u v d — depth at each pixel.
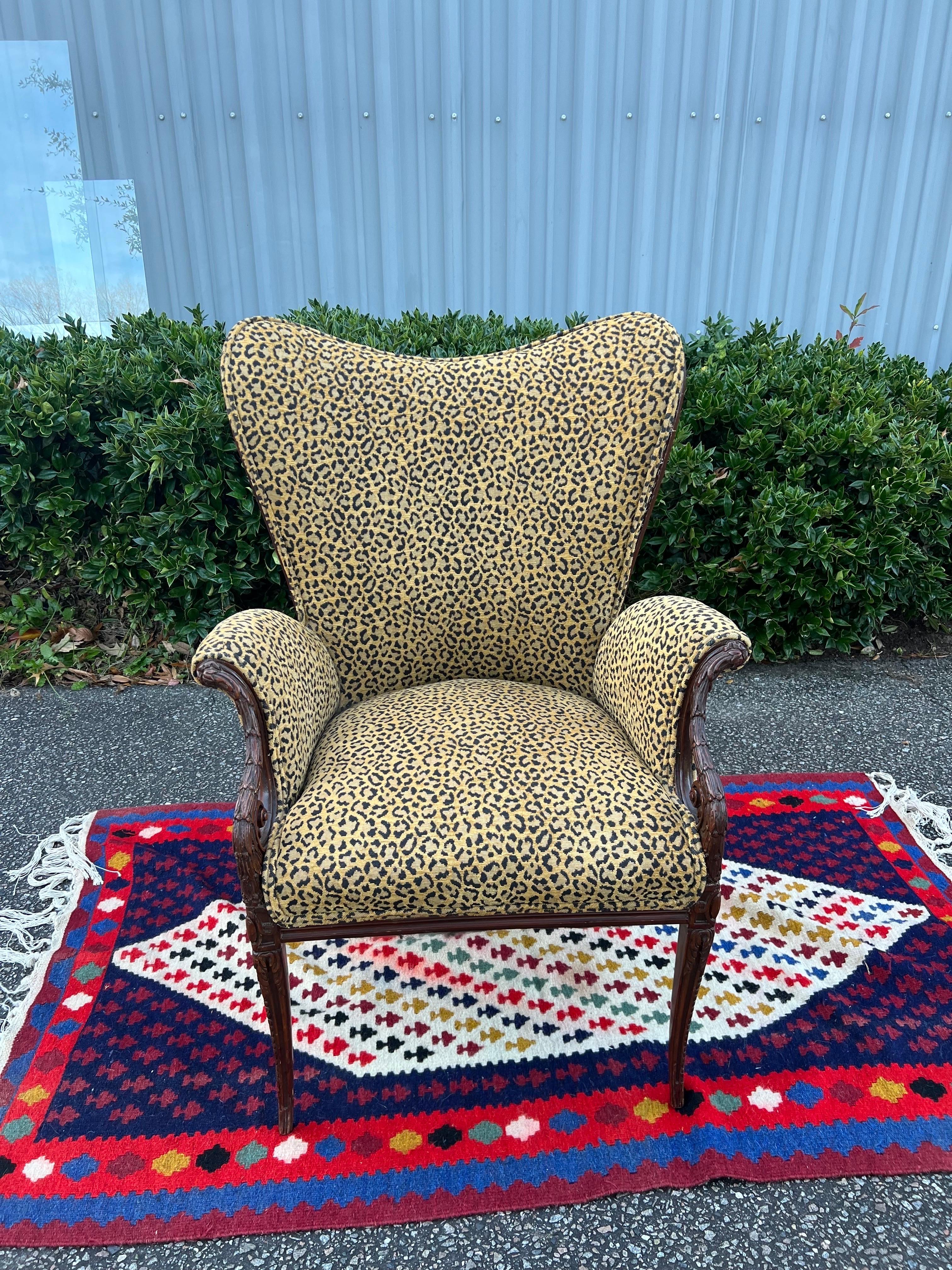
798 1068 1.46
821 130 3.63
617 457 1.64
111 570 2.82
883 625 3.26
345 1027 1.56
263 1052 1.51
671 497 2.86
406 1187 1.26
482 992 1.63
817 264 3.85
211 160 3.56
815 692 2.85
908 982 1.65
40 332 3.77
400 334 3.05
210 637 1.32
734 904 1.86
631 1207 1.23
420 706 1.54
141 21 3.36
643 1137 1.33
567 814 1.25
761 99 3.56
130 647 3.03
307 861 1.19
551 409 1.66
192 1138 1.34
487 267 3.78
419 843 1.21
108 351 2.84
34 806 2.24
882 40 3.51
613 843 1.22
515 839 1.22
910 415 3.06
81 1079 1.45
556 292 3.83
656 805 1.27
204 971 1.70
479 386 1.67
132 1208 1.23
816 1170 1.28
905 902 1.87
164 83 3.45
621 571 1.69
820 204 3.75
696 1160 1.29
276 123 3.52
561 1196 1.24
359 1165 1.29
